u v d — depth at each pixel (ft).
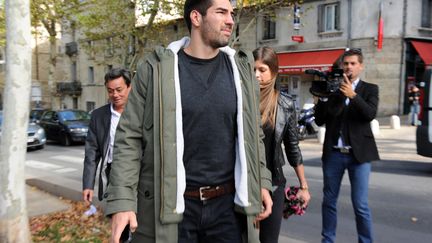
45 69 138.21
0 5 49.42
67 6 67.77
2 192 12.83
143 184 6.69
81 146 56.75
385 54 66.49
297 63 73.15
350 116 12.26
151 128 6.57
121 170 6.40
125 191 6.30
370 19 66.69
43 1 60.39
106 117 11.94
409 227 16.88
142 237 6.69
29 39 12.67
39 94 114.73
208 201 6.84
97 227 15.97
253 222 7.04
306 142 48.24
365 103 11.84
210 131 6.71
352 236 15.88
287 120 9.98
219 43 6.79
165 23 57.11
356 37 68.28
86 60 121.70
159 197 6.49
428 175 27.35
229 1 6.93
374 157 12.17
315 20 72.23
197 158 6.73
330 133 12.62
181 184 6.51
